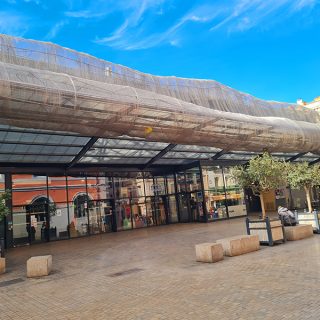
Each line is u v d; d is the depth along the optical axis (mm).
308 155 34500
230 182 27078
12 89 12133
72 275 9289
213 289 6414
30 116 13367
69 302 6508
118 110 15367
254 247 10531
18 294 7547
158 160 25719
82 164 23312
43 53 16047
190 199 26484
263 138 23797
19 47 15305
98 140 19297
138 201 26188
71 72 16875
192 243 13648
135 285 7359
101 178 24453
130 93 15891
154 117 16922
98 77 18078
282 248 10555
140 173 26672
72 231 22391
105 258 11922
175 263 9602
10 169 20359
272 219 11727
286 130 25219
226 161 27359
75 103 13891
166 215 27688
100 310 5789
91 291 7223
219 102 25203
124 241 17125
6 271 10828
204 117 18766
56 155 20438
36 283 8602
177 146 23141
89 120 14961
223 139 21391
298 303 5156
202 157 26922
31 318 5707
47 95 13016
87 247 15953
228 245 9961
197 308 5375
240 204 27203
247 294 5875
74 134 17297
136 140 19906
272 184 13273
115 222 24438
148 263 10031
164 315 5195
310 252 9383
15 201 20359
